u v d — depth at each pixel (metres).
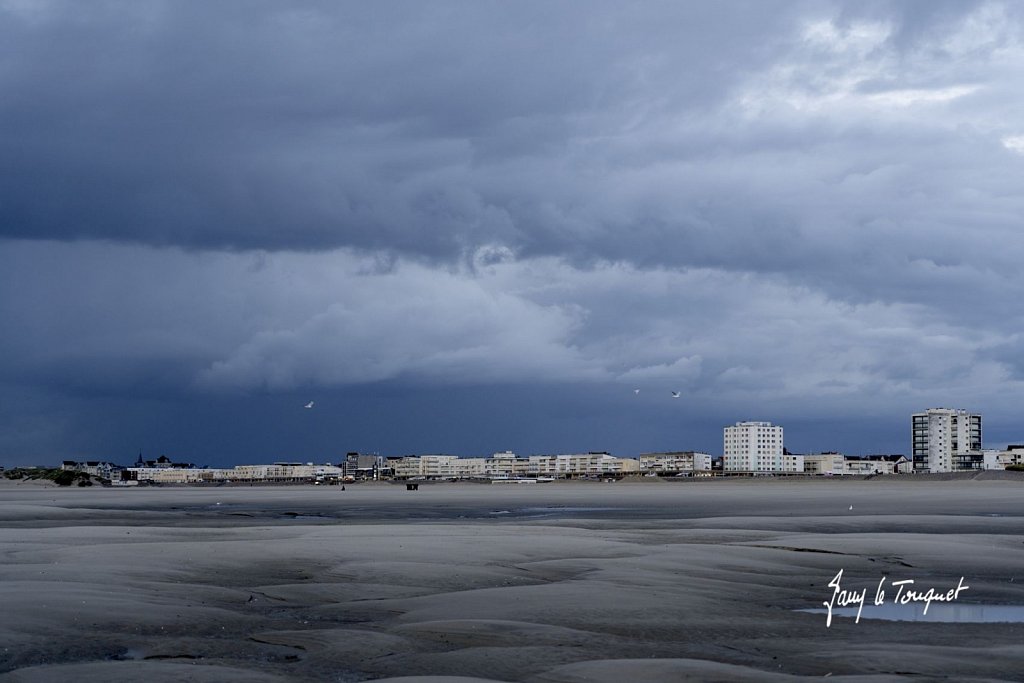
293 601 27.81
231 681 17.97
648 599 27.73
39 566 33.78
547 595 28.17
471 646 21.30
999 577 34.41
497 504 113.06
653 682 17.98
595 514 83.75
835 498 131.38
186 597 27.88
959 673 19.00
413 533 52.38
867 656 20.52
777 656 20.72
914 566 37.41
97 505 108.44
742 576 33.91
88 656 20.25
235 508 100.00
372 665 19.47
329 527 59.97
